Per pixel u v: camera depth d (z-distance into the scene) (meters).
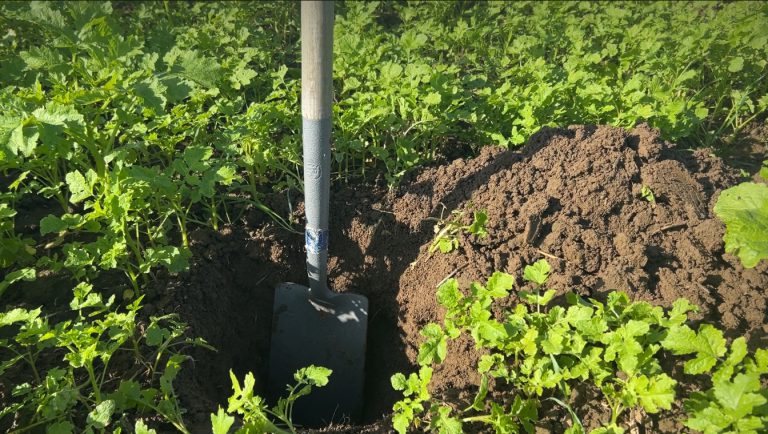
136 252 2.62
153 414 2.20
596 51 5.02
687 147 4.11
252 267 3.16
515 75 4.36
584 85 3.79
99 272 2.74
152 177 2.50
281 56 4.93
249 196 3.31
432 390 2.55
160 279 2.77
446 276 2.84
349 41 4.17
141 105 2.98
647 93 4.21
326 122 2.16
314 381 2.12
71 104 2.58
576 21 5.50
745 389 1.75
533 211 2.83
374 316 3.19
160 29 4.51
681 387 2.16
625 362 1.97
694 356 2.19
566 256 2.68
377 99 3.35
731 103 4.69
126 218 2.47
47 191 2.96
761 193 2.45
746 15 5.12
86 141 2.74
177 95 2.75
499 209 2.93
